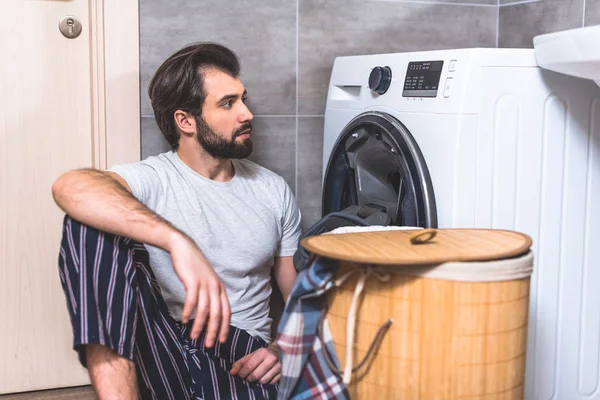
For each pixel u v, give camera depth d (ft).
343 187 6.40
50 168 6.48
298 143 7.03
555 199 5.29
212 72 5.34
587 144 5.33
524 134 5.14
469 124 4.95
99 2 6.31
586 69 4.67
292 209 5.92
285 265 5.98
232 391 4.95
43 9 6.29
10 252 6.49
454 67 5.04
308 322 3.93
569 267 5.41
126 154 6.51
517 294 3.76
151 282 4.76
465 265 3.59
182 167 5.52
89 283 4.30
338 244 3.91
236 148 5.41
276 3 6.77
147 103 6.52
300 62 6.93
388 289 3.72
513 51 5.04
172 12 6.47
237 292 5.52
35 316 6.63
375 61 5.98
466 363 3.67
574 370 5.53
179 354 4.83
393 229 4.65
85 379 6.82
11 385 6.64
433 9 7.29
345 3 6.99
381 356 3.78
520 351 3.85
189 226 5.31
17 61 6.29
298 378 3.95
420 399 3.71
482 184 5.04
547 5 6.82
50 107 6.42
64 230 4.42
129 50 6.41
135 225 4.20
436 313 3.64
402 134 5.37
